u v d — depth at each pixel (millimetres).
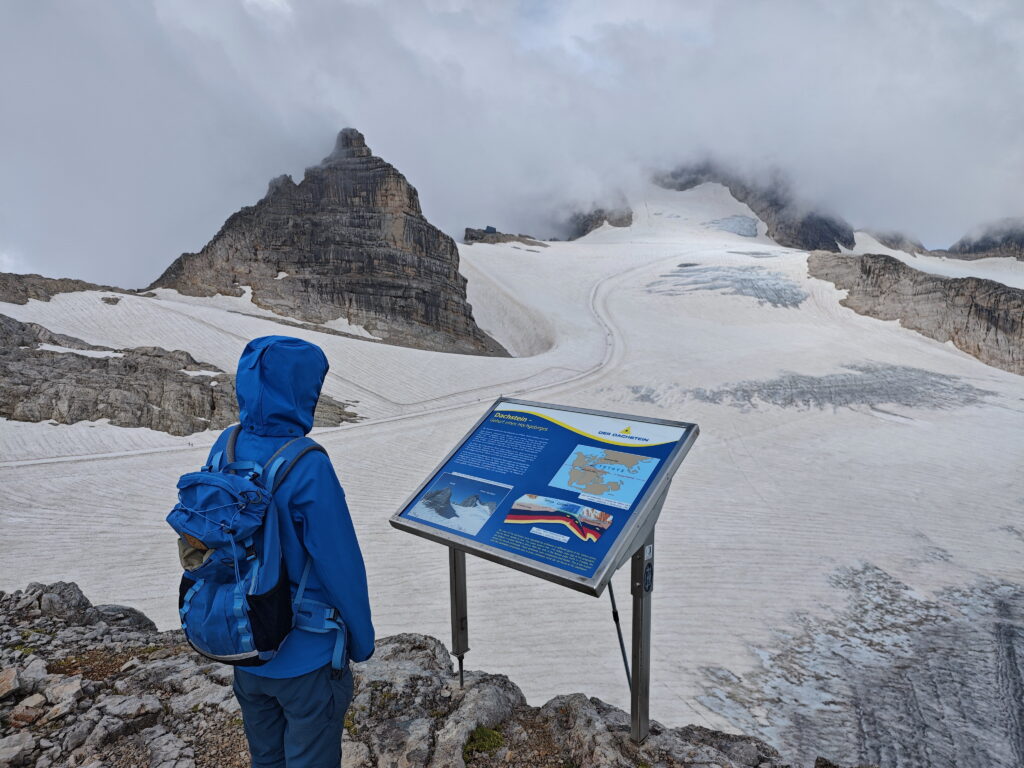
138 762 3508
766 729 11523
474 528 3480
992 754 11164
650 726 4121
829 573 17516
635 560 3371
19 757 3547
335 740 2520
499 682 4434
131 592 14117
